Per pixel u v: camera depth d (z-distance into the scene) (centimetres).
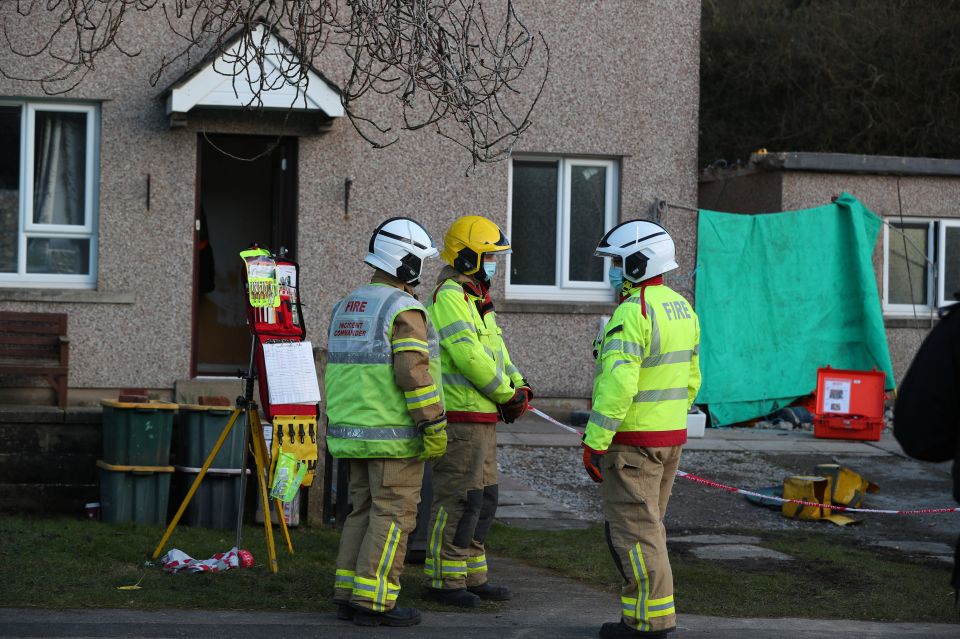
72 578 1284
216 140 2709
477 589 1304
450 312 1253
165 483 1619
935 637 1205
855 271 2942
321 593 1273
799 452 2520
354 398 1148
